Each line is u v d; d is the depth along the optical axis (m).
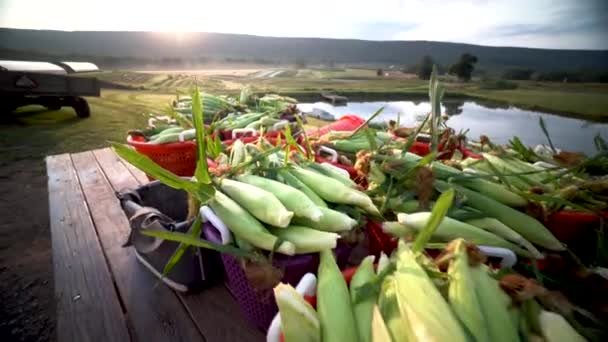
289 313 0.80
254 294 1.15
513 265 1.10
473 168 1.73
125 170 3.26
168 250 1.45
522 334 0.85
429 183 1.33
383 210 1.34
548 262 1.14
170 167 2.46
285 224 1.08
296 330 0.79
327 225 1.17
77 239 2.06
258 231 1.07
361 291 0.94
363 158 1.56
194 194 1.24
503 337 0.81
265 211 1.13
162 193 1.93
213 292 1.59
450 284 0.88
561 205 1.38
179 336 1.35
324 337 0.83
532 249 1.19
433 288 0.84
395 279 0.91
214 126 2.44
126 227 2.21
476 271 0.92
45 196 4.36
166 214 1.97
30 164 5.37
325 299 0.90
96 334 1.39
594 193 1.47
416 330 0.76
